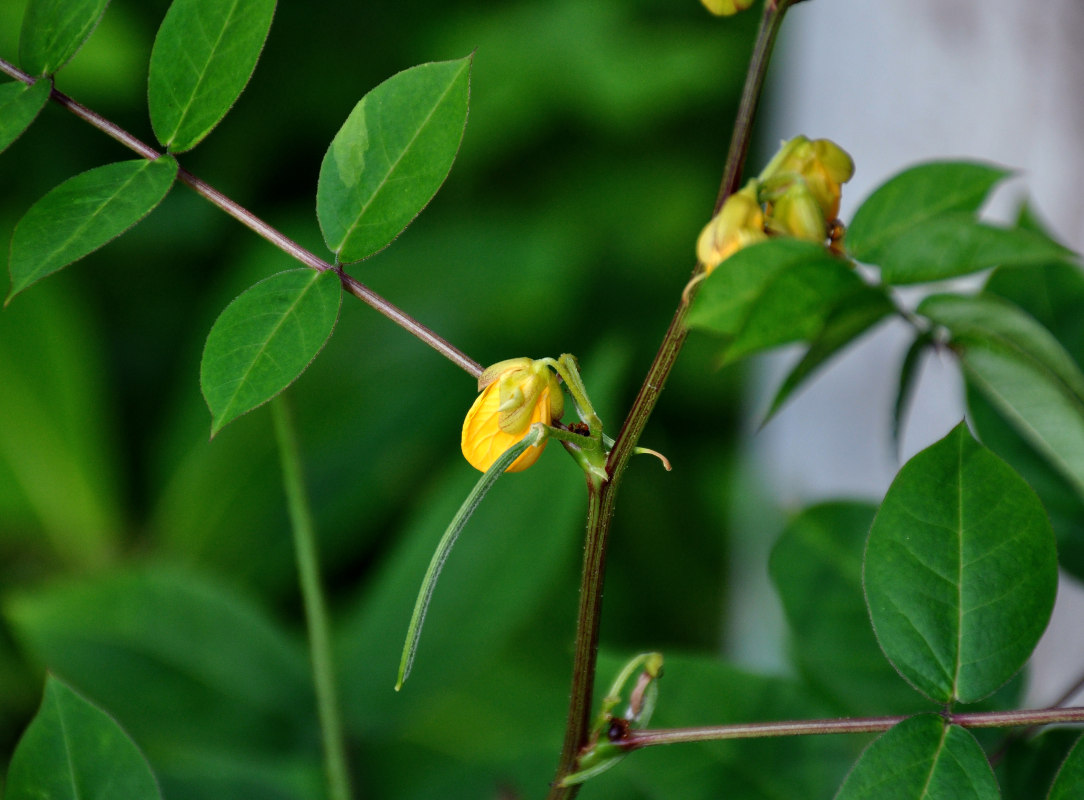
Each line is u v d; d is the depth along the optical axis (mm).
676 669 1063
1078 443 962
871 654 1061
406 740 1180
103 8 981
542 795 1109
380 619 1202
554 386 982
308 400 1652
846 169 974
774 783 1054
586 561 987
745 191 961
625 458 979
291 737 1163
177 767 1127
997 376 963
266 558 1633
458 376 1699
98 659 1166
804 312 928
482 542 1229
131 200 973
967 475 962
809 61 1427
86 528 1694
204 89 978
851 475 1343
